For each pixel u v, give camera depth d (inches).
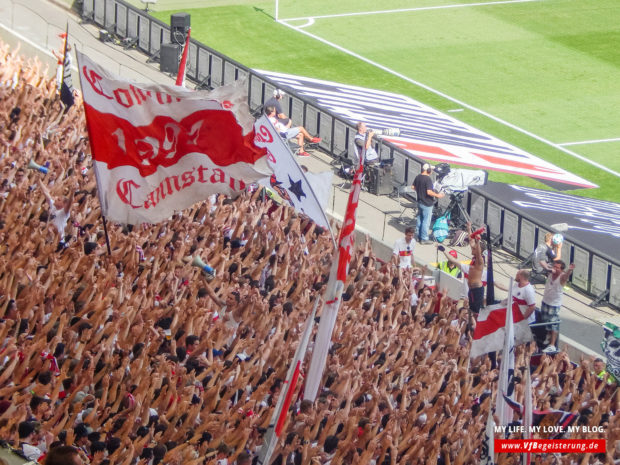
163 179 528.4
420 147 1481.3
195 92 525.3
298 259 871.1
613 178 1482.5
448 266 1031.0
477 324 737.6
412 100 1700.3
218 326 686.5
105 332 644.7
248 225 887.1
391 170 1221.7
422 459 634.8
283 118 1320.1
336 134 1317.7
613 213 1327.5
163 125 522.0
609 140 1605.6
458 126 1612.9
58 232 755.4
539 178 1445.6
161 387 609.0
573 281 1096.2
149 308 692.1
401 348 756.0
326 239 930.1
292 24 1967.3
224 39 1865.2
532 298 825.5
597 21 2057.1
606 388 780.0
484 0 2153.1
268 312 724.0
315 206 654.5
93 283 677.9
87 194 841.5
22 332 632.4
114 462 544.4
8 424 541.0
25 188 808.9
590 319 1003.9
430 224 1168.8
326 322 637.9
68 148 970.7
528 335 736.3
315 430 613.3
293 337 721.0
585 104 1723.7
